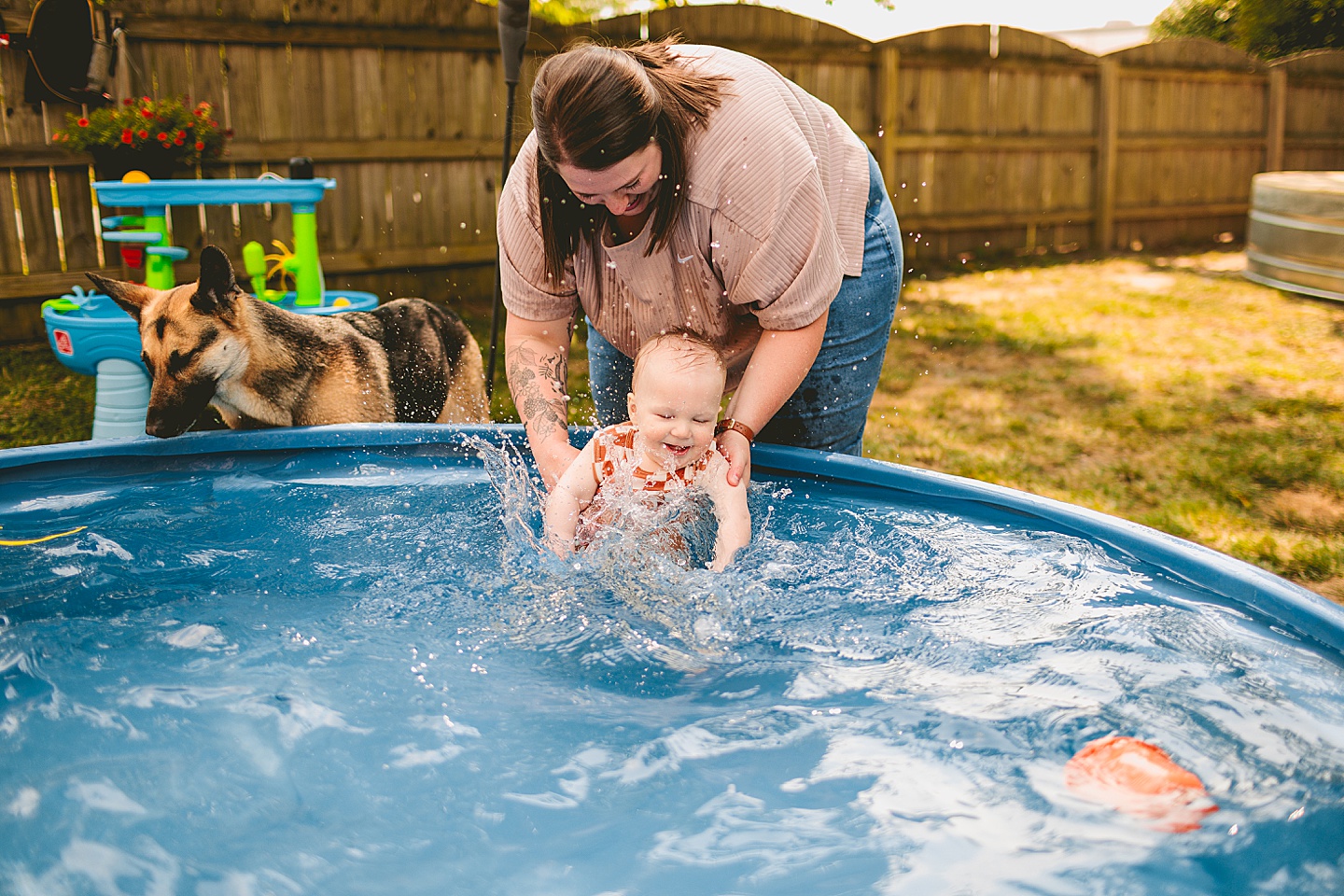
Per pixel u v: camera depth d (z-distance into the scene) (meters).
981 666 1.73
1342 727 1.53
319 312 4.20
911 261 9.72
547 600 1.97
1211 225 11.43
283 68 6.65
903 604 1.96
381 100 7.01
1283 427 4.92
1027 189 10.32
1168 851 1.27
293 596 1.98
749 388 2.22
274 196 4.26
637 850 1.30
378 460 2.88
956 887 1.22
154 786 1.42
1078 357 6.23
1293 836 1.29
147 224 4.38
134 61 6.18
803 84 8.98
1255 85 11.27
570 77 1.70
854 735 1.54
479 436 2.90
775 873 1.26
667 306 2.30
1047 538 2.27
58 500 2.50
